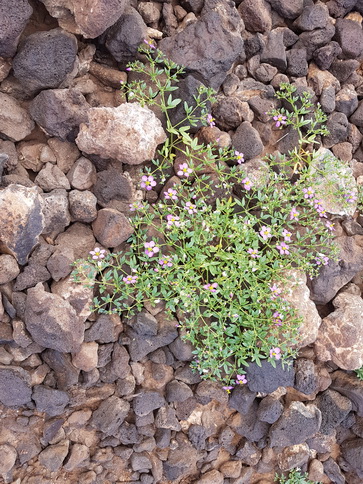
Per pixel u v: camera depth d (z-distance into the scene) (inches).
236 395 12.8
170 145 12.1
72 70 11.4
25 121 11.3
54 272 10.9
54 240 11.3
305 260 12.5
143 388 12.4
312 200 12.9
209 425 13.2
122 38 11.7
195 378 12.7
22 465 11.6
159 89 11.7
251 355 12.0
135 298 11.6
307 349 13.5
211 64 12.2
